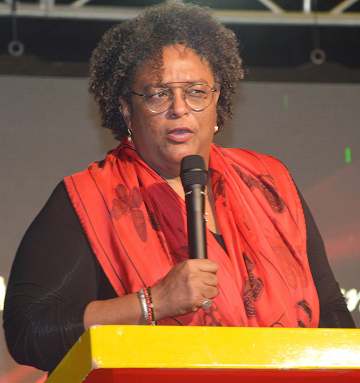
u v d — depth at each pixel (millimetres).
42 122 11141
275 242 5898
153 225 5691
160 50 5789
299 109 11594
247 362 3865
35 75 11281
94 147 11141
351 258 10984
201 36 5895
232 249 5730
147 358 3787
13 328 5250
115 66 6012
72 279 5430
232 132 11406
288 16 11336
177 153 5641
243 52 11711
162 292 4930
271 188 6168
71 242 5547
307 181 11352
